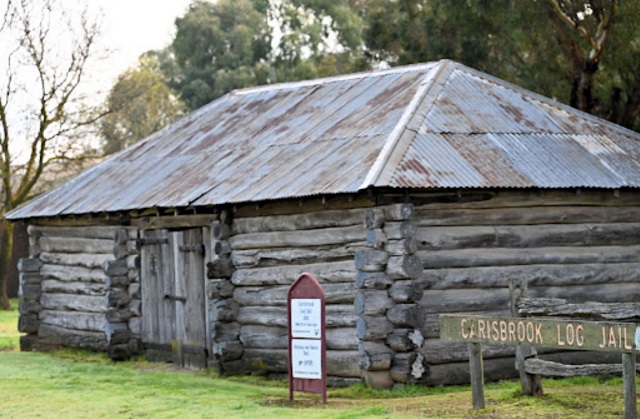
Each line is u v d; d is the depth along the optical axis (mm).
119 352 20000
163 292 19344
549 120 17594
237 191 16969
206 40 56562
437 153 15648
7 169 34969
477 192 15562
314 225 16422
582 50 26578
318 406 13500
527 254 16109
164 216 19172
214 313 17562
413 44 31375
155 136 22438
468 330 12117
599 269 16625
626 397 10820
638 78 25969
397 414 12273
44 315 22594
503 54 29188
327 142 17297
